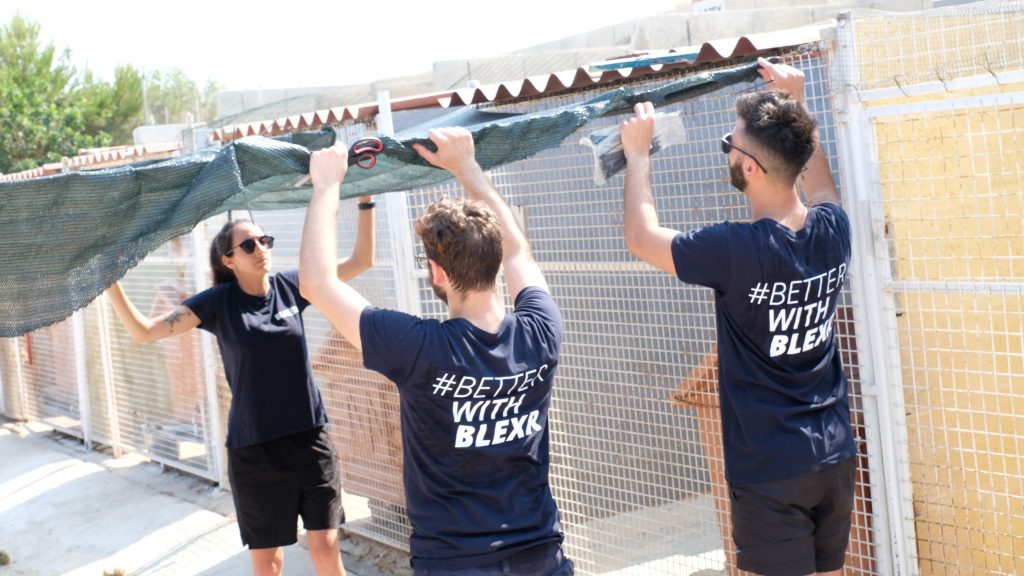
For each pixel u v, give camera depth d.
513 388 2.33
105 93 24.27
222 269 4.18
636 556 4.29
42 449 8.67
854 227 3.33
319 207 2.44
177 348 7.07
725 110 3.63
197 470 7.09
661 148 3.12
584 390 4.36
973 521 3.26
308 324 5.88
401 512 5.28
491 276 2.37
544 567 2.37
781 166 2.65
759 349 2.66
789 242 2.61
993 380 3.23
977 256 3.24
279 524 4.11
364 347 2.29
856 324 3.38
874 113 3.24
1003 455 3.07
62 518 6.75
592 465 4.40
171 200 2.38
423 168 3.12
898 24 3.46
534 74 13.54
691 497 4.04
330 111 5.39
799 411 2.65
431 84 15.48
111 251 2.32
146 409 7.57
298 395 4.10
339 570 4.26
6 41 23.16
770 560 2.68
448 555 2.29
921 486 3.36
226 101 15.73
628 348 4.14
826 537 2.79
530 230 4.50
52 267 2.26
